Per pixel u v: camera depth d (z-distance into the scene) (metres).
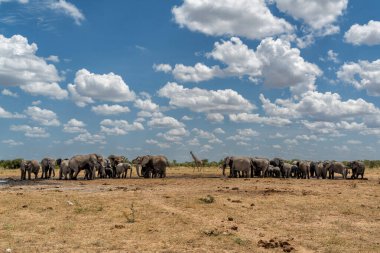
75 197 21.89
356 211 17.83
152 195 22.77
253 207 18.75
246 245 12.20
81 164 39.88
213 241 12.62
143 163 42.06
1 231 13.84
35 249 11.59
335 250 11.70
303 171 41.16
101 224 15.05
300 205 19.31
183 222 15.37
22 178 39.59
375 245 12.30
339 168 41.06
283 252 11.53
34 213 17.17
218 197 21.78
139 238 12.97
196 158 53.00
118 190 26.42
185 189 26.78
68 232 13.76
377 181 36.16
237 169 41.28
